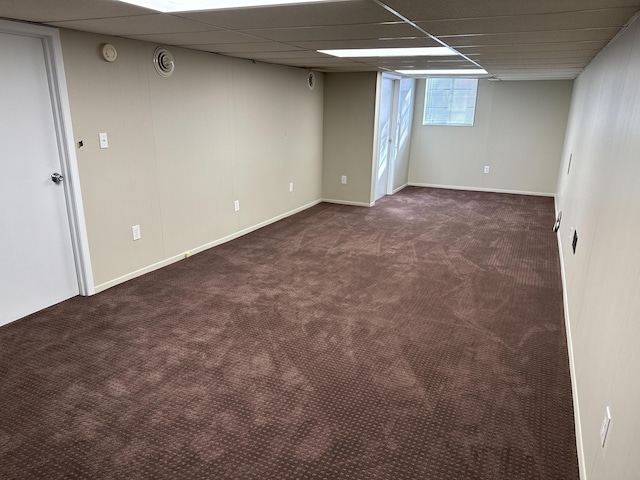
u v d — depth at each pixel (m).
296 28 2.81
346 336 2.97
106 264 3.63
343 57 4.52
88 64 3.22
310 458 1.93
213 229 4.82
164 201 4.11
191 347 2.80
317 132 6.84
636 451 1.19
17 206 3.01
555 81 7.57
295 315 3.26
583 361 2.25
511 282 3.96
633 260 1.56
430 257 4.61
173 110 4.04
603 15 2.21
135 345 2.81
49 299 3.32
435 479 1.83
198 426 2.12
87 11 2.42
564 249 4.32
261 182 5.57
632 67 2.21
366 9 2.21
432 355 2.76
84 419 2.15
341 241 5.13
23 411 2.20
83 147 3.29
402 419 2.19
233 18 2.54
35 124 3.03
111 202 3.59
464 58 4.34
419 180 8.98
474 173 8.51
